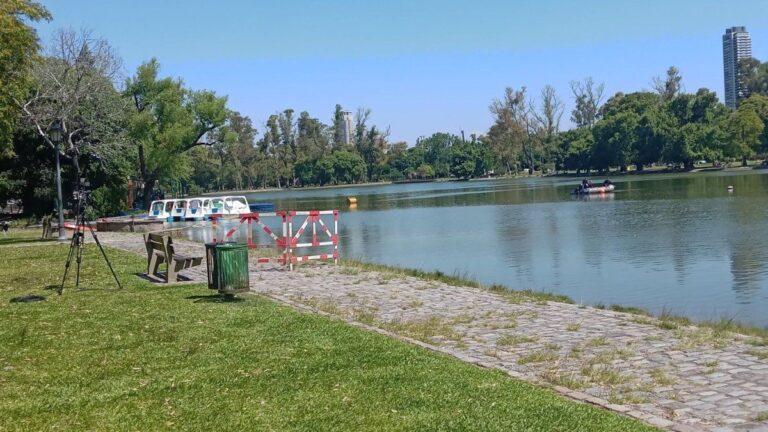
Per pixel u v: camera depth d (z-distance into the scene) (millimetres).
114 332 9711
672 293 16250
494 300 13031
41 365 7984
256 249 25438
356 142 164375
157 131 61531
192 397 6723
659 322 10562
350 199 71375
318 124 168625
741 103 116625
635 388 7062
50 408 6453
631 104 122562
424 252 26828
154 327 10016
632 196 57719
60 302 12375
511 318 11109
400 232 36312
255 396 6719
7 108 23953
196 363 7984
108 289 14023
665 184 75000
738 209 39062
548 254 24719
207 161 127875
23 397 6797
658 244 25875
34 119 40188
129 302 12297
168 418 6148
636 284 17719
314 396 6672
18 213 48406
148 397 6746
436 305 12562
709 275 18594
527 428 5715
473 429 5699
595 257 23344
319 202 79875
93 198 46438
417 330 10234
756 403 6477
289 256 18281
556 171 145125
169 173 63938
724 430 5797
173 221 47281
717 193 54312
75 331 9797
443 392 6738
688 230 30094
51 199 44219
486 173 157625
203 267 18188
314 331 9672
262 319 10578
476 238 31594
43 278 15977
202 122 66000
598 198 58062
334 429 5770
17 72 23953
